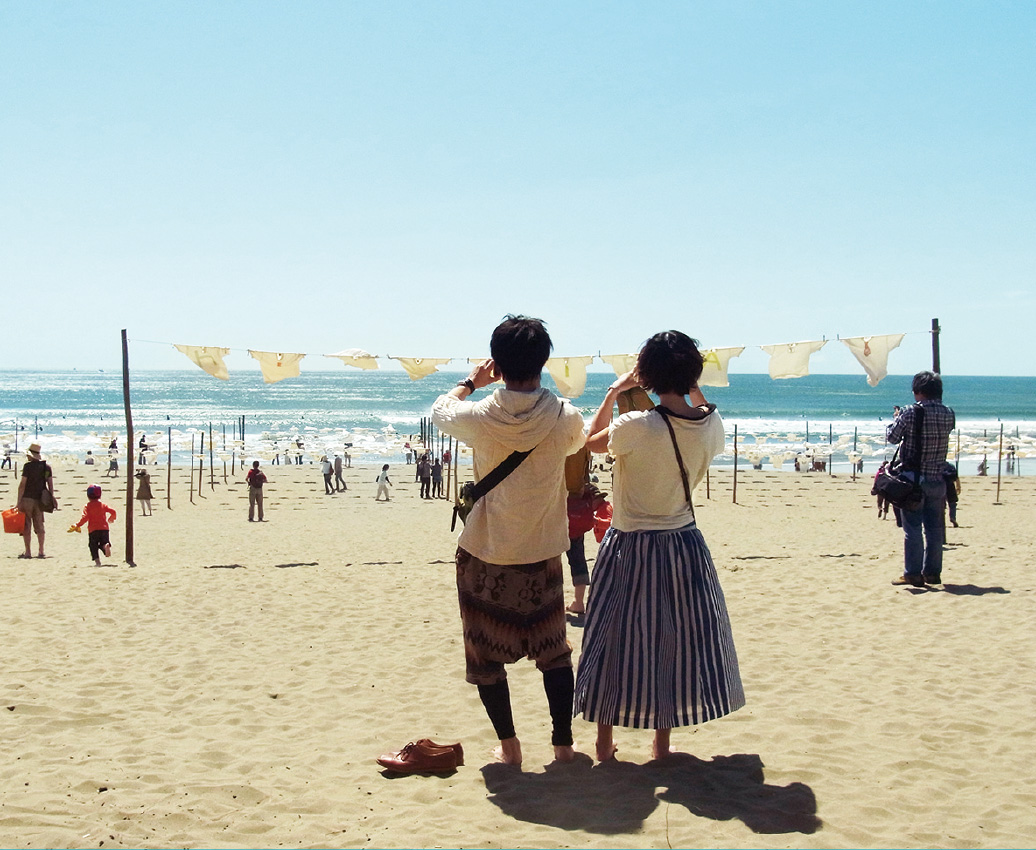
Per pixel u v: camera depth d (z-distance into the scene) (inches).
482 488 123.6
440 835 109.3
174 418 3085.6
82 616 259.3
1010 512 794.8
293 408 3868.1
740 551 436.1
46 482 507.8
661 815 115.2
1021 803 118.9
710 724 156.2
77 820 114.5
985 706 162.6
